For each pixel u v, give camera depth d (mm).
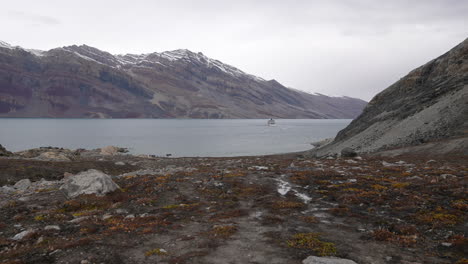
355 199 19844
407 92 82312
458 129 50250
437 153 43781
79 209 20234
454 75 69500
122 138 152375
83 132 193625
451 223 14336
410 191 21000
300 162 44906
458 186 20719
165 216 17500
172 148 109812
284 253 11531
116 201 22156
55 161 51969
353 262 10141
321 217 16797
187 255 11344
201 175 31703
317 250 11695
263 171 34188
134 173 38125
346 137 82625
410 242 12398
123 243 12711
